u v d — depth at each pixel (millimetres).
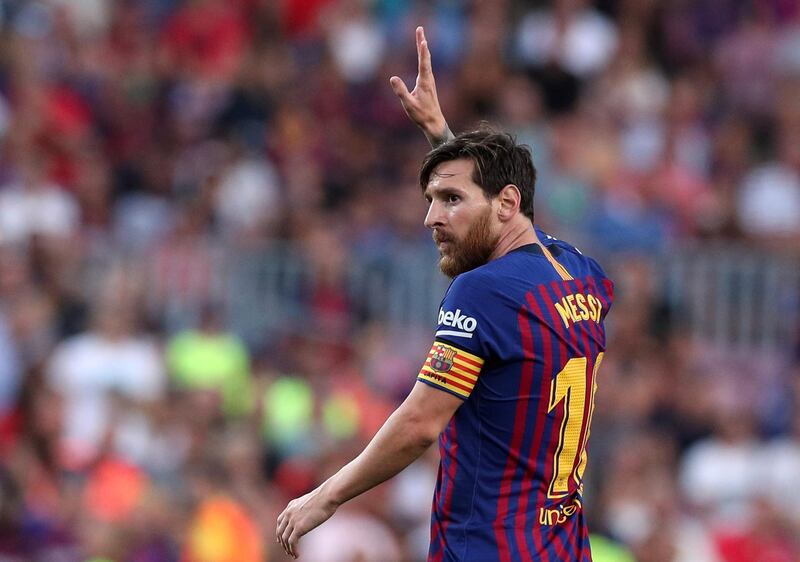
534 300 15469
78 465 35688
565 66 53438
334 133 51656
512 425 15430
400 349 39844
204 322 39688
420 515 35406
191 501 33219
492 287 15398
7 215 44656
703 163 51094
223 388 37188
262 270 41000
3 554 32594
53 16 55312
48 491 34281
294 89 53844
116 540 31812
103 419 37062
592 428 38031
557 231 43188
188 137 51594
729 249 43094
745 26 57125
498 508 15484
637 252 42031
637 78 54625
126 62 55281
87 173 47969
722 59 56281
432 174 16047
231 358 39250
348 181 49094
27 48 50344
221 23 56188
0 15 54375
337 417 37688
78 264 41031
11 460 33875
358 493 15508
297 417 37875
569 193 45906
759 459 38562
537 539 15469
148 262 40844
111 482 34344
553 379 15484
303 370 39469
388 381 39406
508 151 15906
